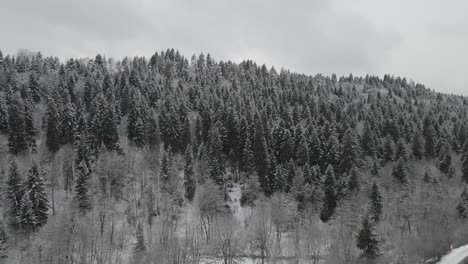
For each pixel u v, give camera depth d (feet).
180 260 262.67
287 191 395.14
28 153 399.03
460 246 320.91
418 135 482.69
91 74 595.47
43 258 252.21
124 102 500.33
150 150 428.97
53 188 361.71
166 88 579.48
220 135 444.96
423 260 278.67
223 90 617.21
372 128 526.57
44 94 510.17
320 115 533.96
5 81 522.88
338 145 446.19
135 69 611.06
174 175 387.96
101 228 295.89
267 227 326.65
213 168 401.49
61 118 431.43
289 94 643.45
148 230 326.65
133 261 262.47
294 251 288.71
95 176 373.20
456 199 378.94
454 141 516.32
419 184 392.88
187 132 449.06
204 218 355.97
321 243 303.27
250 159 422.82
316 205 372.99
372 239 244.63
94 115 437.17
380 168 427.33
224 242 281.95
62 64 636.07
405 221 339.57
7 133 425.69
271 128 482.28
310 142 450.71
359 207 330.34
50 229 280.10
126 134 459.32
